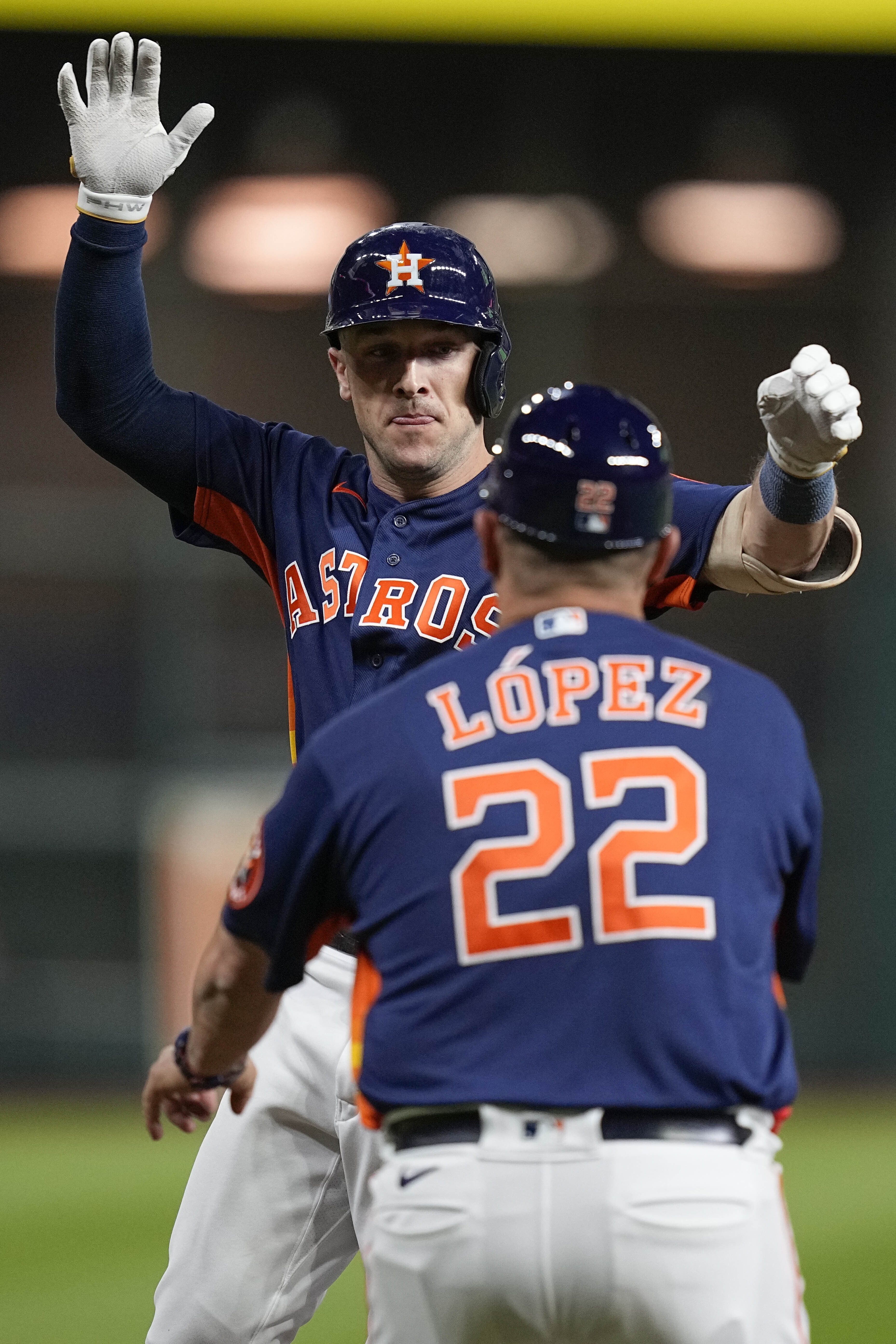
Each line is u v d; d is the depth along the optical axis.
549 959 6.82
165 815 30.50
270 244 31.19
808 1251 18.50
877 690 30.95
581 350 31.56
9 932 30.20
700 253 31.48
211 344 31.38
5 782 30.66
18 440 31.17
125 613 31.22
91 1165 22.70
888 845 30.58
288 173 31.03
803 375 8.66
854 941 30.45
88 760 30.89
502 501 7.47
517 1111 6.77
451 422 9.70
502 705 7.17
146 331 10.31
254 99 30.83
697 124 31.22
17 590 31.14
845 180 31.36
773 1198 6.98
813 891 7.53
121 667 31.16
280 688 31.34
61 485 31.20
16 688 31.00
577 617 7.36
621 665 7.25
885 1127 25.50
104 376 10.13
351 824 7.14
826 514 9.27
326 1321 16.11
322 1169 10.30
